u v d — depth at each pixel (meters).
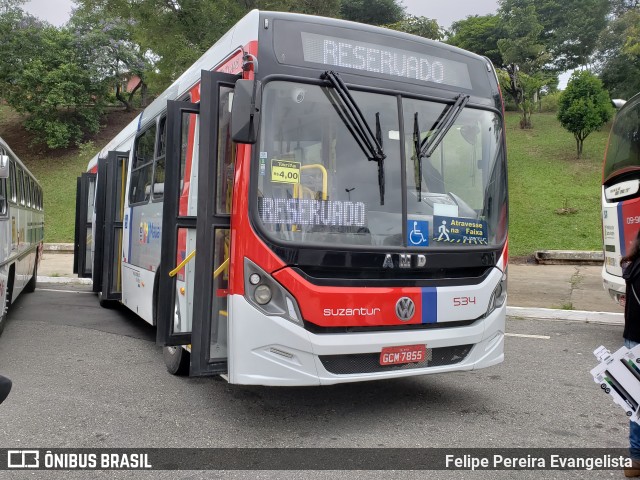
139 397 5.33
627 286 3.71
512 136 27.03
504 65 31.22
